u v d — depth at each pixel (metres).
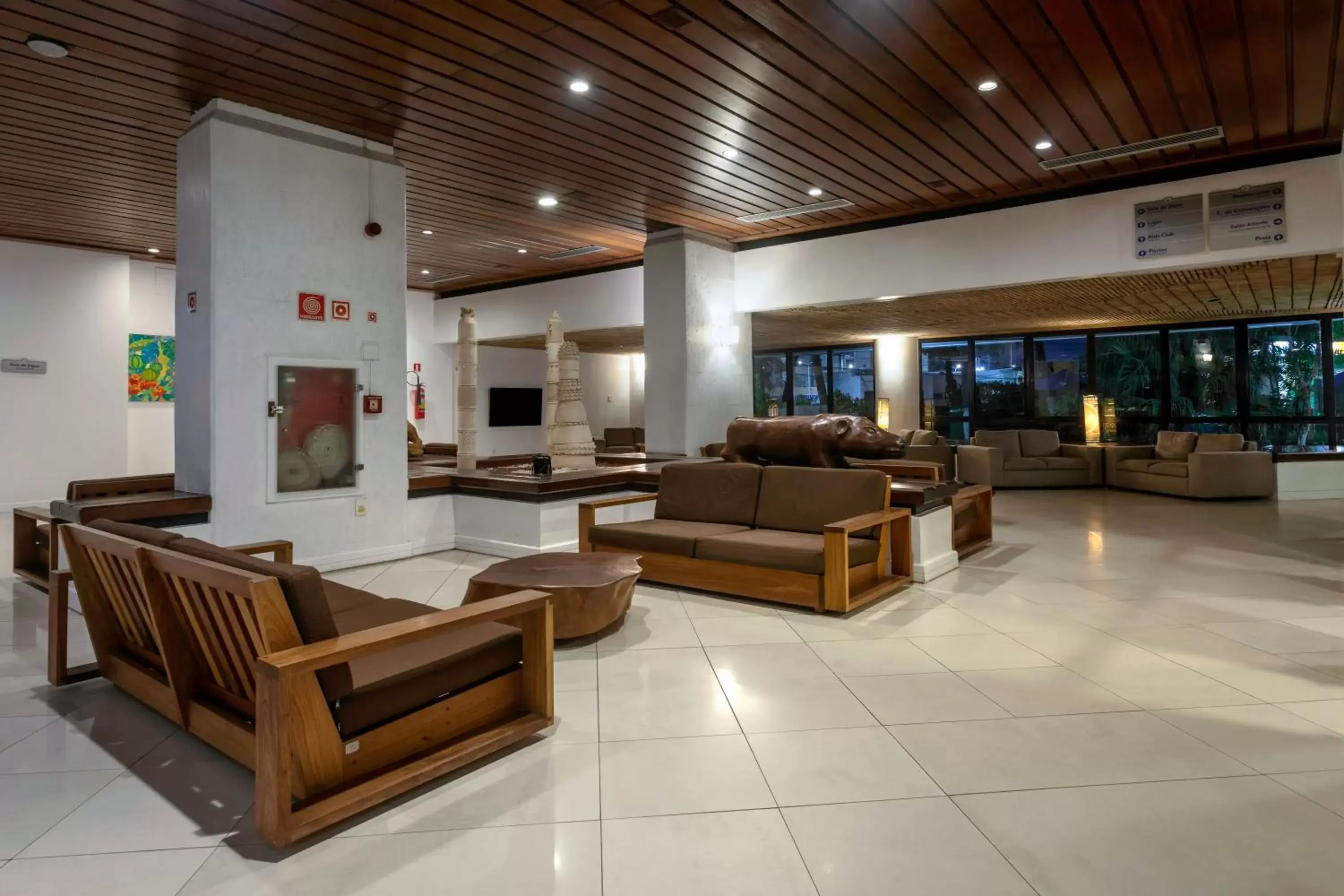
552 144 5.45
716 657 3.30
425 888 1.72
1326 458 8.62
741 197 6.75
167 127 4.96
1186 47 4.07
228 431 4.64
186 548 2.34
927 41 3.98
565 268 9.88
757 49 4.05
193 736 2.55
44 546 4.80
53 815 2.04
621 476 6.05
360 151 5.28
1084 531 6.70
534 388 13.09
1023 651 3.36
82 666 3.15
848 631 3.67
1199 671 3.09
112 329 8.45
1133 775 2.22
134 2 3.48
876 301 7.96
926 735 2.51
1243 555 5.52
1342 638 3.51
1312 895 1.66
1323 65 4.29
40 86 4.36
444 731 2.31
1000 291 7.88
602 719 2.66
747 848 1.87
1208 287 7.80
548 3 3.57
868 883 1.73
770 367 14.99
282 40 3.88
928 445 10.77
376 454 5.41
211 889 1.71
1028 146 5.54
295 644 1.99
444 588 4.67
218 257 4.59
